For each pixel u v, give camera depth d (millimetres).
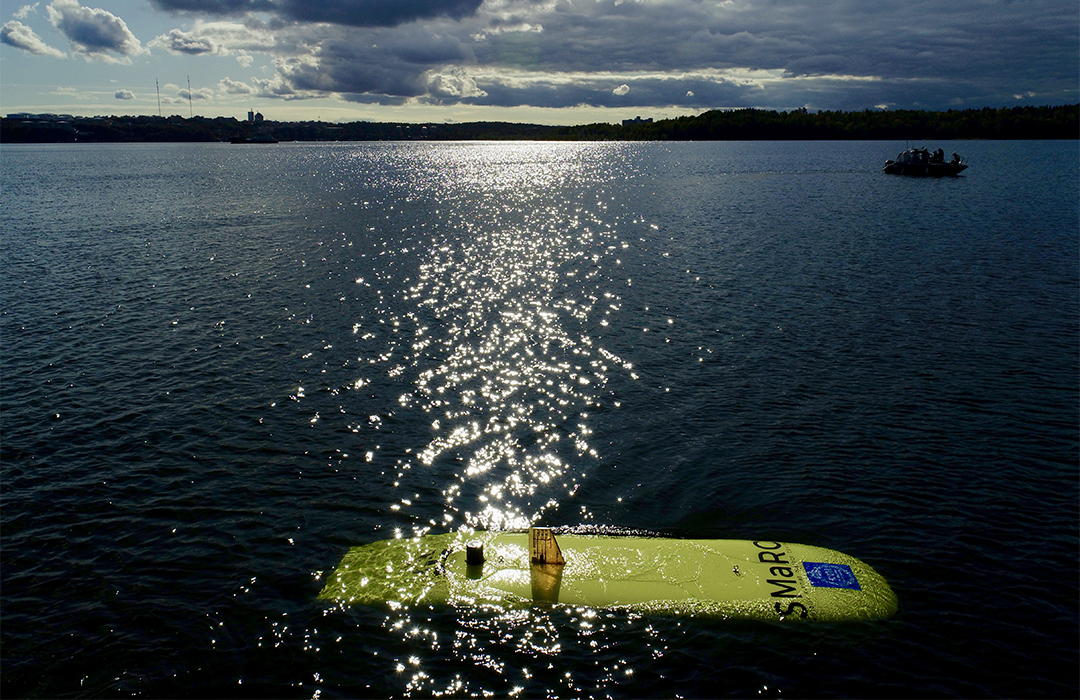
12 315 26109
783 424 16969
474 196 74875
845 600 10852
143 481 14461
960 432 16453
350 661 9805
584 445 16062
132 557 12016
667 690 9320
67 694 9211
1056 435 16281
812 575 11359
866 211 54875
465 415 17703
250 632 10305
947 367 20500
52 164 133000
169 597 11016
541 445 16109
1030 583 11297
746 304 27453
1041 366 20531
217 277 32812
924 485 14195
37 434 16484
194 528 12852
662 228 48656
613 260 37188
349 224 52031
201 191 77938
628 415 17594
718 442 16094
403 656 9906
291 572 11648
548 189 82938
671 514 13352
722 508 13484
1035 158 114750
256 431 16750
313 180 97875
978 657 9828
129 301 28234
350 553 12133
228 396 18781
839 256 36812
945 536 12523
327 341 23375
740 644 10109
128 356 21781
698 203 63969
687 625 10469
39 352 22094
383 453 15734
